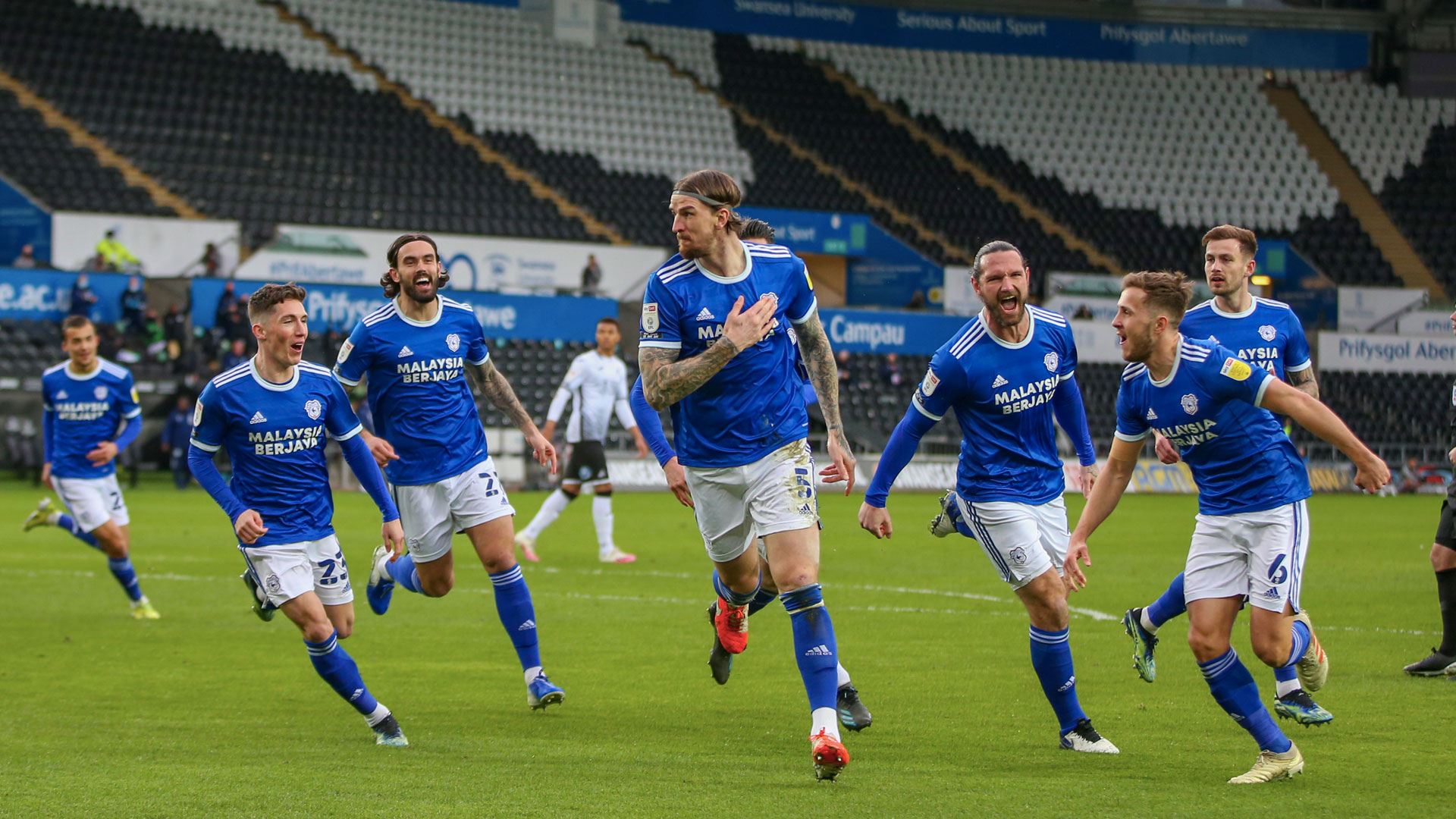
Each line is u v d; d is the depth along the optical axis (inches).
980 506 352.5
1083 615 616.4
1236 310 428.8
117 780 305.9
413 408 435.5
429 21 2253.9
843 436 350.3
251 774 312.7
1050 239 2277.3
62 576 762.8
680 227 328.5
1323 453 1931.6
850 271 2186.3
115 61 1990.7
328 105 2074.3
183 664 485.1
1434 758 335.0
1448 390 2014.0
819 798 289.3
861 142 2357.3
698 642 538.9
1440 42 2571.4
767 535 333.1
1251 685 317.7
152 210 1797.5
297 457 374.6
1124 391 339.3
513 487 1660.9
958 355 344.2
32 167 1782.7
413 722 386.3
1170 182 2409.0
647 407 405.1
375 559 482.0
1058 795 292.8
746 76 2407.7
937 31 2436.0
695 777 311.1
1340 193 2429.9
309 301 1664.6
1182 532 1134.4
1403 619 609.6
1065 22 2476.6
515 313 1742.1
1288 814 275.4
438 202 1994.3
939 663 486.9
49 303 1582.2
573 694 431.5
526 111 2206.0
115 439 617.6
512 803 283.9
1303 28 2522.1
